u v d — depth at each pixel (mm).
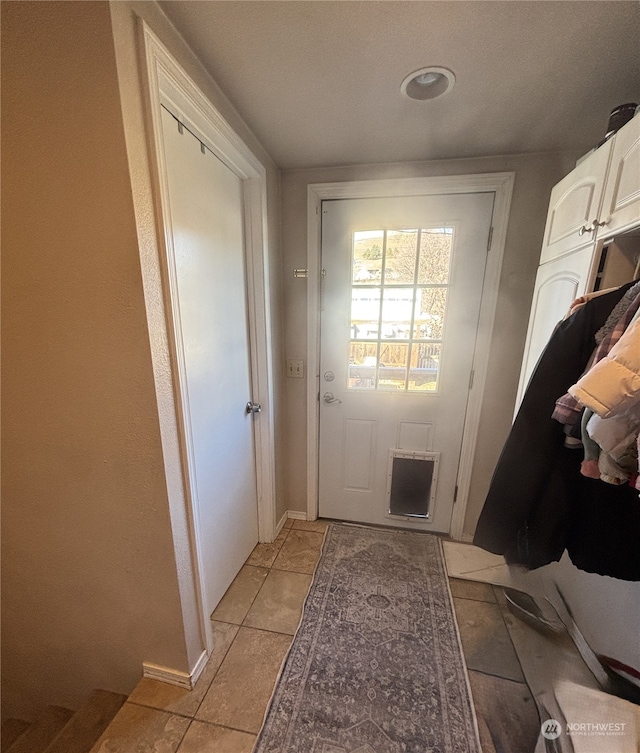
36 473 1040
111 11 703
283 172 1756
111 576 1109
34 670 1297
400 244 1747
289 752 994
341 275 1840
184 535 1091
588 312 937
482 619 1447
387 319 1846
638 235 971
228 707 1113
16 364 956
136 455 973
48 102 773
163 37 861
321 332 1936
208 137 1166
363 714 1088
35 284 887
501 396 1780
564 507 1025
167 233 919
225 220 1386
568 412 864
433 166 1630
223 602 1534
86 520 1062
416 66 1022
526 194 1572
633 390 653
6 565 1153
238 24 887
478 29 885
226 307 1431
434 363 1850
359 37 918
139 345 885
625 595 1046
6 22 741
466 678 1198
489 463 1869
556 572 1468
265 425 1791
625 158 907
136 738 1033
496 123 1312
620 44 918
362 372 1943
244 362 1641
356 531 2074
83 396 950
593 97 1149
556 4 805
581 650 1114
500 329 1712
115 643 1193
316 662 1260
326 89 1136
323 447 2098
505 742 1001
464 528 1980
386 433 1995
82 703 1289
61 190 817
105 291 864
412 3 812
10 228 861
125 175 782
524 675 1195
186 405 1049
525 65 1009
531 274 1632
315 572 1722
